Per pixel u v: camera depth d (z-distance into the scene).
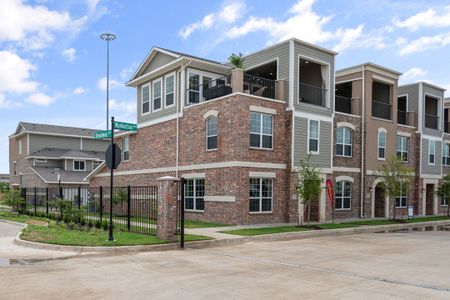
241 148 19.19
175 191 13.65
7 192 25.95
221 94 20.61
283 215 20.81
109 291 7.40
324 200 22.39
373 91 29.80
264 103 20.28
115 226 16.12
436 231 20.55
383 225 21.44
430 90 31.83
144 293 7.28
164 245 12.57
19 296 7.03
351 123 25.03
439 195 30.81
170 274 8.91
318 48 22.31
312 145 22.00
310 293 7.39
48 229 15.99
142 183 26.25
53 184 39.34
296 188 19.97
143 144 26.48
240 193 19.05
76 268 9.50
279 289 7.66
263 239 15.48
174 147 23.45
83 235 14.01
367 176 25.55
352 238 16.75
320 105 23.02
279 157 20.77
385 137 27.14
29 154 43.78
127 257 11.11
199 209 21.38
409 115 30.53
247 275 8.91
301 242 15.09
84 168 44.75
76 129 49.41
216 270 9.43
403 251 12.95
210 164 20.55
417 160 30.53
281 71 21.61
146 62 26.58
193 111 22.02
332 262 10.74
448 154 34.47
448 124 35.94
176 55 23.75
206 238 14.11
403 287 7.95
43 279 8.34
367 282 8.37
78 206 18.62
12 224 20.25
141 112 27.03
